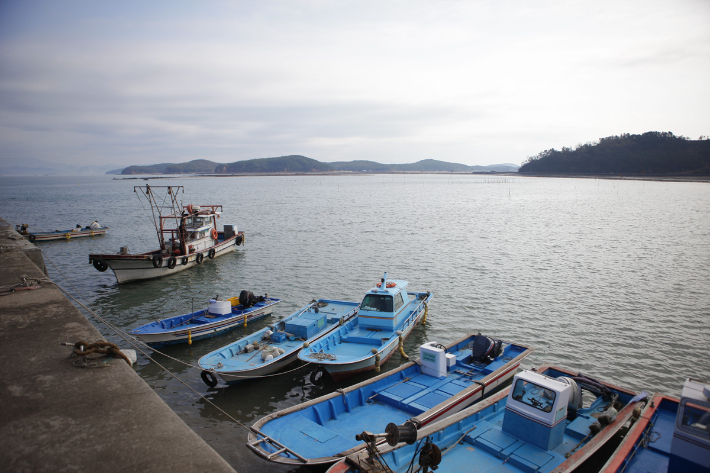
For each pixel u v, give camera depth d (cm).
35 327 602
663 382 1622
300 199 11350
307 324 1814
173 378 1686
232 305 2230
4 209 8594
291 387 1634
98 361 494
